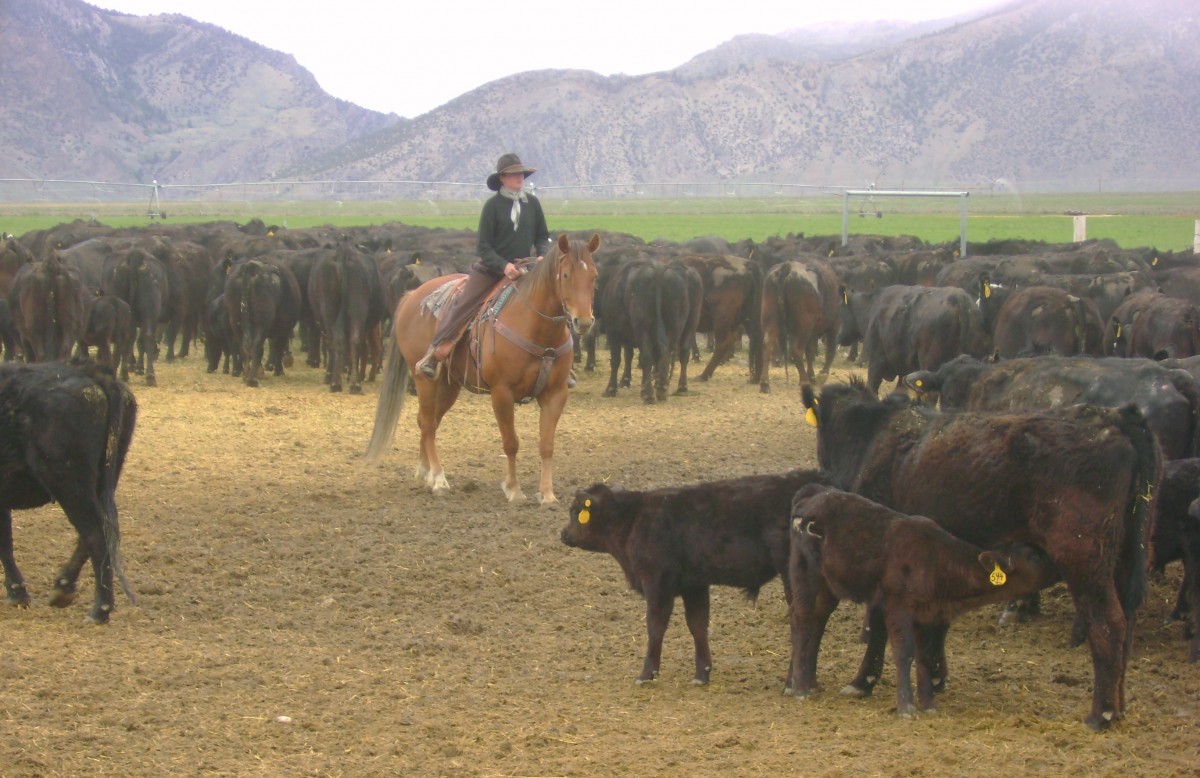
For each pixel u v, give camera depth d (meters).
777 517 8.08
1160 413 9.77
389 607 9.90
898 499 8.31
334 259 21.45
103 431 9.06
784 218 96.31
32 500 9.23
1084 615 7.23
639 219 94.19
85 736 6.82
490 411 19.50
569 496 13.68
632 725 7.29
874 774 6.37
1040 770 6.44
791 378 24.44
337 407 19.77
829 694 7.99
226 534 11.80
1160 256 30.61
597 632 9.40
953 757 6.59
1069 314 15.69
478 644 9.03
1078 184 198.00
